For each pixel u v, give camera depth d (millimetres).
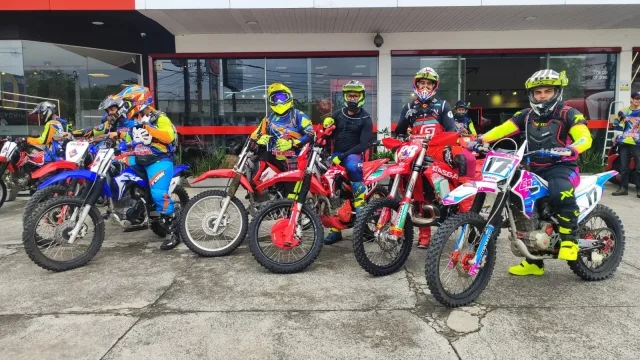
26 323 3277
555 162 3730
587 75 10914
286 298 3660
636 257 4625
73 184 5199
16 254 4961
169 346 2924
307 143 4715
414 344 2916
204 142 11078
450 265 3451
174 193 5617
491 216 3473
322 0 8438
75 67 10203
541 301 3555
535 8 8703
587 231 3961
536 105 3684
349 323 3211
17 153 7785
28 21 9383
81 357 2809
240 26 9883
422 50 10641
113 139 5168
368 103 10914
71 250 4945
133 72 10766
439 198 4207
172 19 9258
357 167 4703
